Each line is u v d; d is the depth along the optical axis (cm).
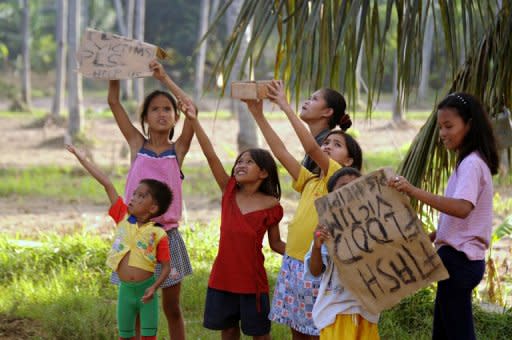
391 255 607
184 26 7294
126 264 714
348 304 620
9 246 1277
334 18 776
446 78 866
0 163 2988
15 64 8575
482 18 787
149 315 714
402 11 775
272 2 776
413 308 925
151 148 759
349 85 800
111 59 707
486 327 897
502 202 1894
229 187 731
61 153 3419
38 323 920
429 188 873
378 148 3441
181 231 1422
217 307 722
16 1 8294
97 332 859
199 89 5791
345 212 611
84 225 1558
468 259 621
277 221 730
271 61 6419
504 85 808
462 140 631
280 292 692
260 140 3291
